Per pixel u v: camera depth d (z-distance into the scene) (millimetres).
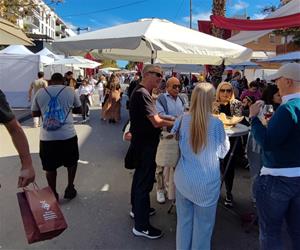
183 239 3463
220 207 5203
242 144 5086
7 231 4383
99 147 9398
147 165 4191
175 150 3570
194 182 3273
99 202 5379
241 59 6004
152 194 5750
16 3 19547
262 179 2977
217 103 5648
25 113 15719
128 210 5086
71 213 4957
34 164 7480
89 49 5480
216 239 4281
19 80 18016
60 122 5180
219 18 6746
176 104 5512
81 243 4129
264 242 2996
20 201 2699
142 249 4012
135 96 4121
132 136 4254
